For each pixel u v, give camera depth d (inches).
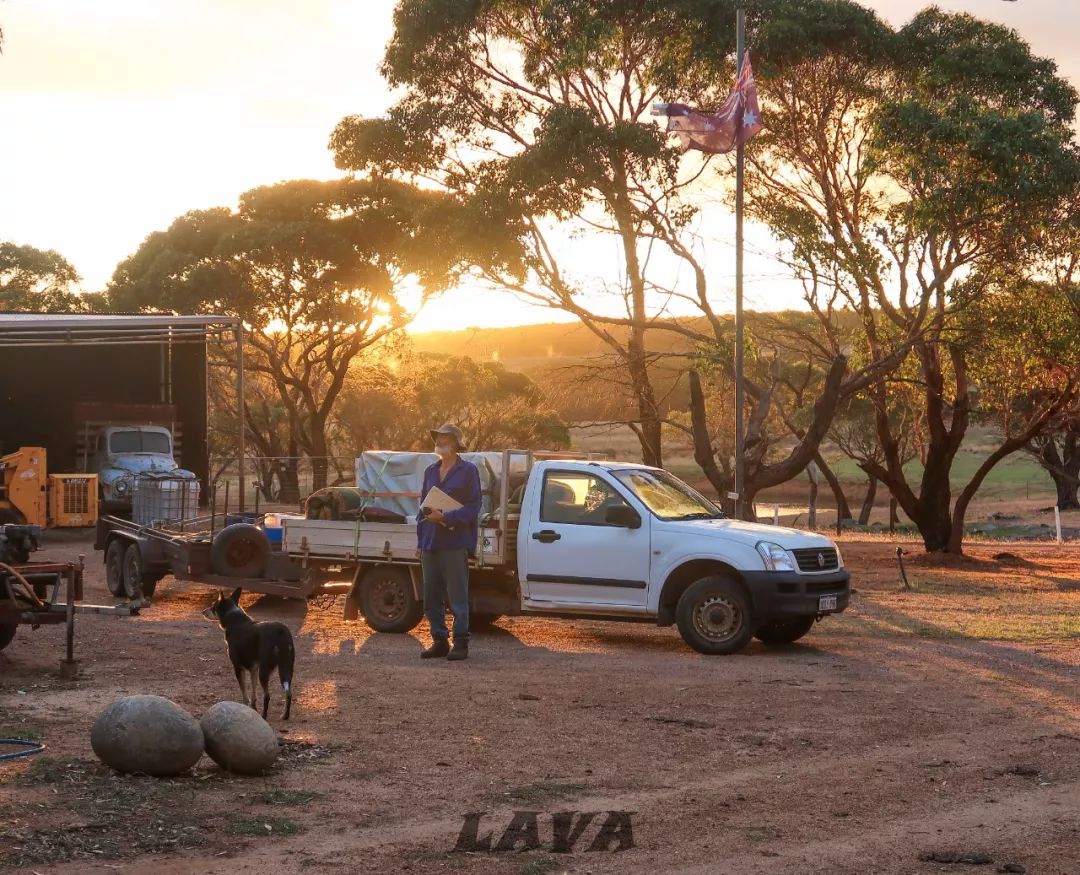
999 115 941.2
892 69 1064.8
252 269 1951.3
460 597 453.1
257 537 578.2
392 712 346.9
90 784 253.0
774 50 1014.4
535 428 2416.3
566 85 1126.4
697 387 1018.1
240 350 978.7
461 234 1064.8
